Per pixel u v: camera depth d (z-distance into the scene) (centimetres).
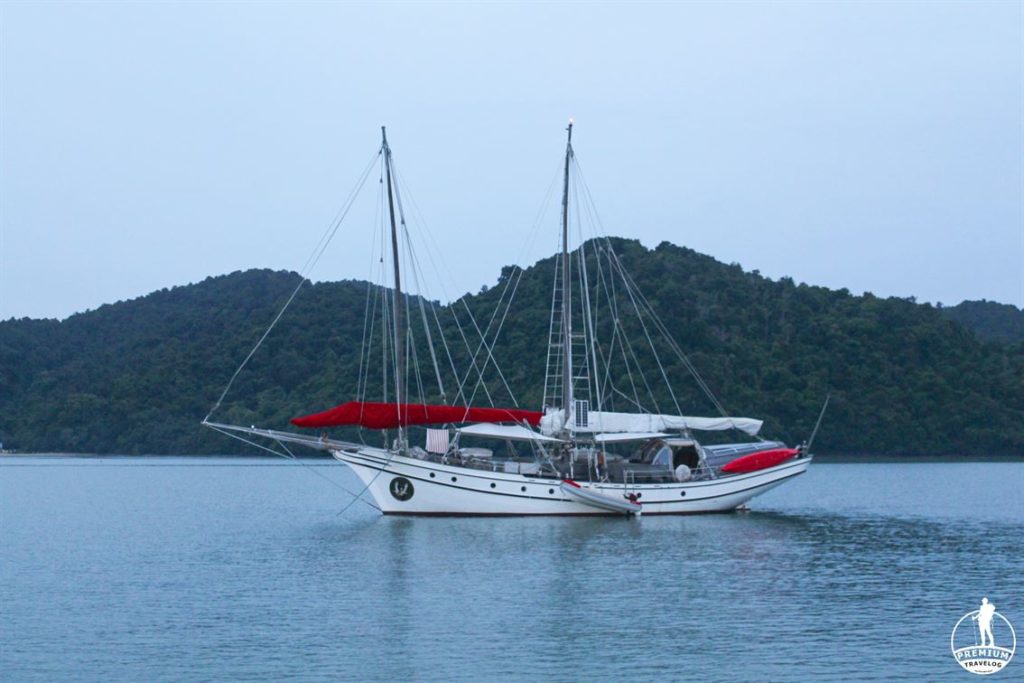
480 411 5300
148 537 5166
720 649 2716
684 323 12212
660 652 2686
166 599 3378
